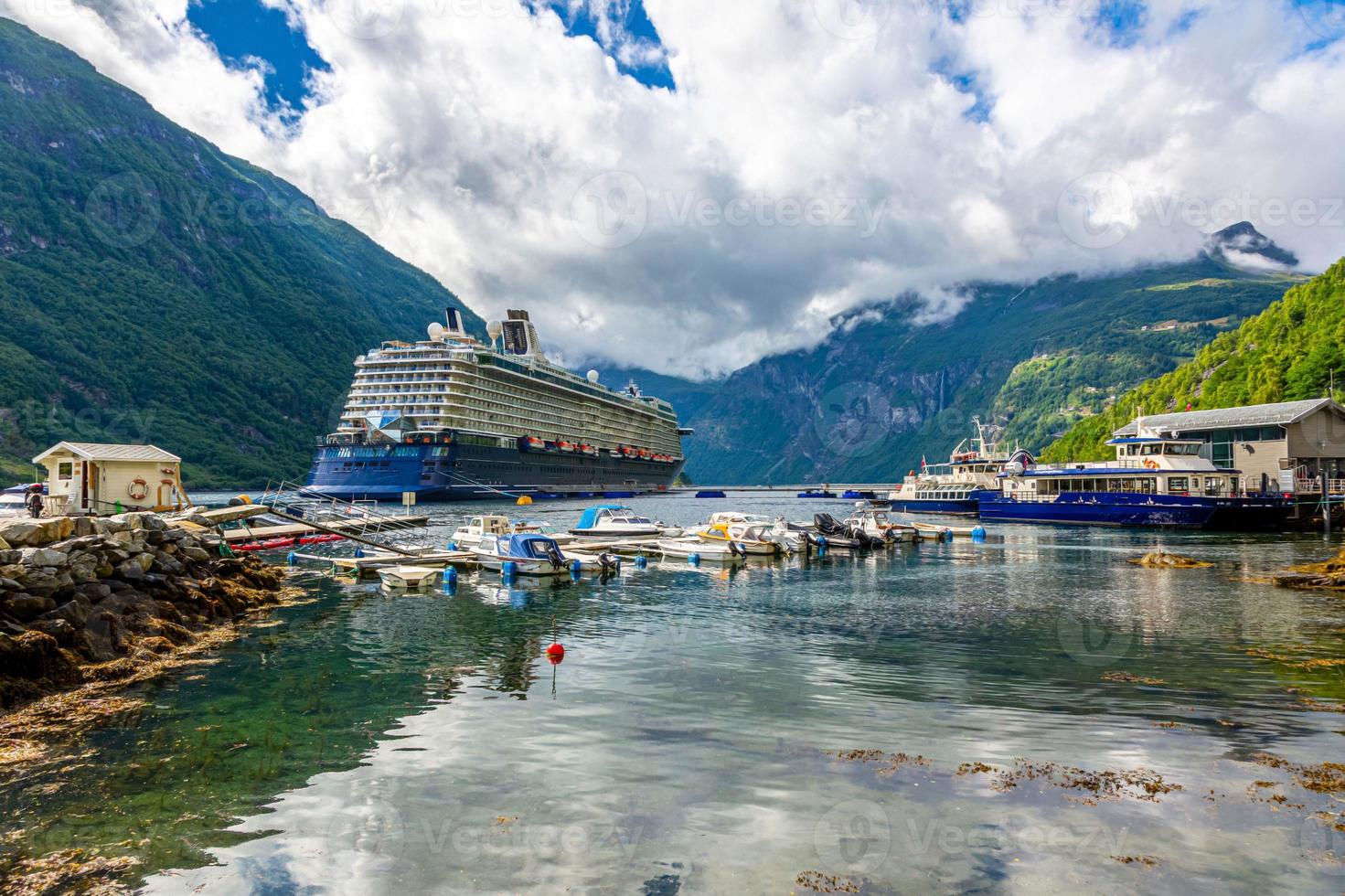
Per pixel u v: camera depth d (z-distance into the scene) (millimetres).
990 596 29859
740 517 55188
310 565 40531
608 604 28297
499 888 8391
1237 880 8469
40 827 9844
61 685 16172
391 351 132500
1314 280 122688
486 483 132750
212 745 12805
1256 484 70438
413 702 15328
